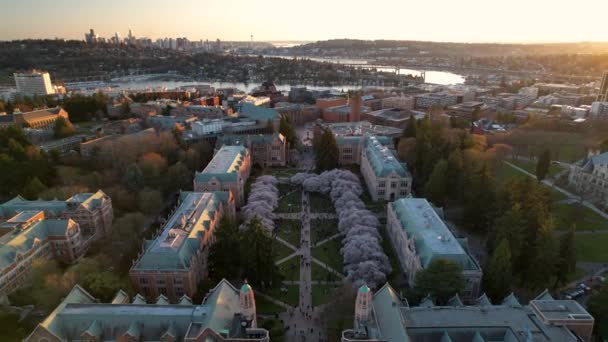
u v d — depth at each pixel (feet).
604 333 409.28
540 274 479.82
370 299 371.56
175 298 485.56
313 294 509.35
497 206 589.73
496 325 372.17
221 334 356.18
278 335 428.56
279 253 599.16
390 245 621.72
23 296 487.20
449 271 436.35
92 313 371.97
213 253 534.37
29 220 586.04
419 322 376.27
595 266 555.28
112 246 587.27
